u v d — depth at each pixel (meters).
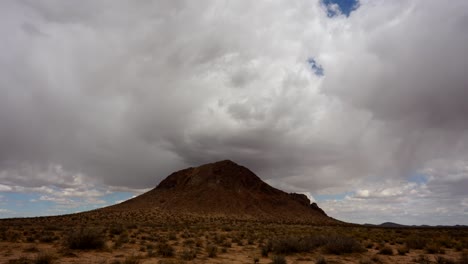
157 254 20.12
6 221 62.88
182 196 137.62
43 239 26.17
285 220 115.81
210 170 158.38
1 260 16.59
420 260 19.95
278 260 17.95
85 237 21.33
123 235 30.91
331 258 20.98
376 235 42.25
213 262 18.25
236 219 104.50
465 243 31.11
